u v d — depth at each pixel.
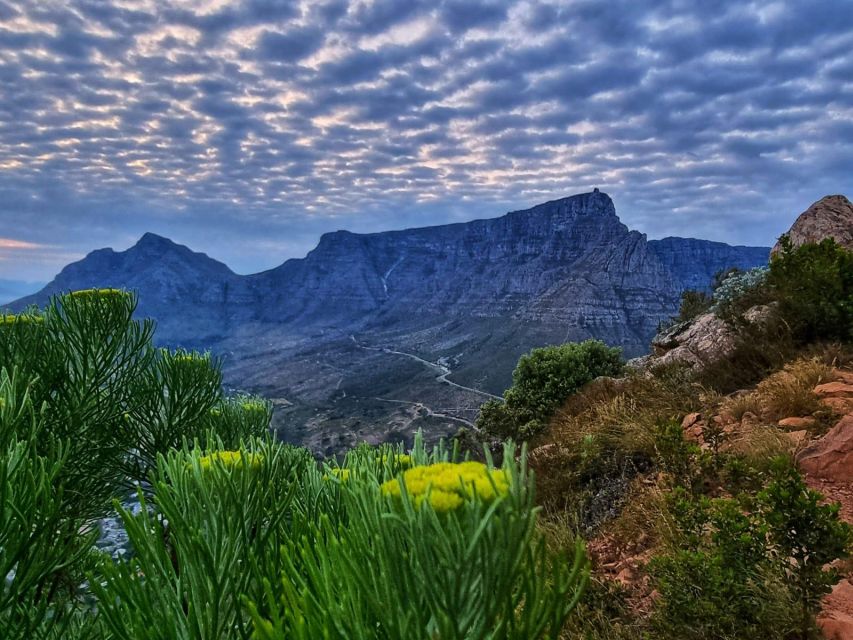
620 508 5.72
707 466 4.76
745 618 3.13
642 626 3.65
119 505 1.27
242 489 1.37
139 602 1.23
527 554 1.00
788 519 3.09
